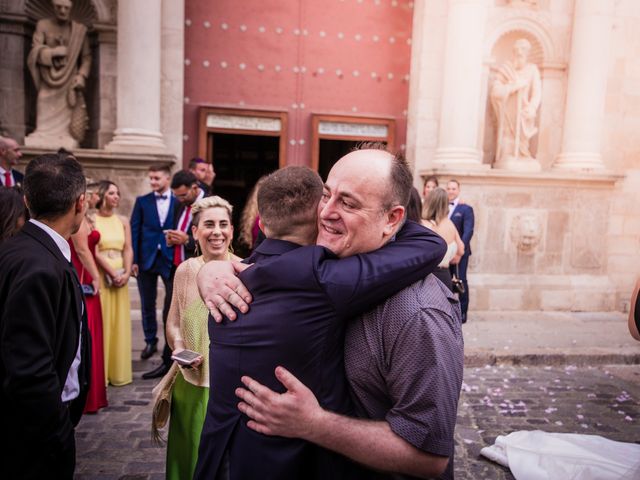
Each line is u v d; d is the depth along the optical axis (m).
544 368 5.95
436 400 1.35
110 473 3.44
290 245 1.60
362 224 1.48
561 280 8.57
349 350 1.47
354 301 1.39
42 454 1.99
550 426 4.38
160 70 7.95
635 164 9.05
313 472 1.47
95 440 3.90
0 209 2.76
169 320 2.83
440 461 1.36
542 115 9.02
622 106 8.97
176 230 5.20
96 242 4.71
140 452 3.73
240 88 8.98
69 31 7.81
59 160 2.33
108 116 8.02
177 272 2.86
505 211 8.33
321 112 9.24
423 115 8.95
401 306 1.41
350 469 1.47
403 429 1.35
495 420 4.46
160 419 2.79
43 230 2.20
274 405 1.38
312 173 1.67
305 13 9.12
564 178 8.32
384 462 1.36
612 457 3.53
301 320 1.40
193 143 8.91
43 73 7.67
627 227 8.95
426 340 1.37
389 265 1.40
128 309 5.07
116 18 7.87
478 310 8.28
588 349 6.29
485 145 9.07
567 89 8.91
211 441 1.53
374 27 9.34
